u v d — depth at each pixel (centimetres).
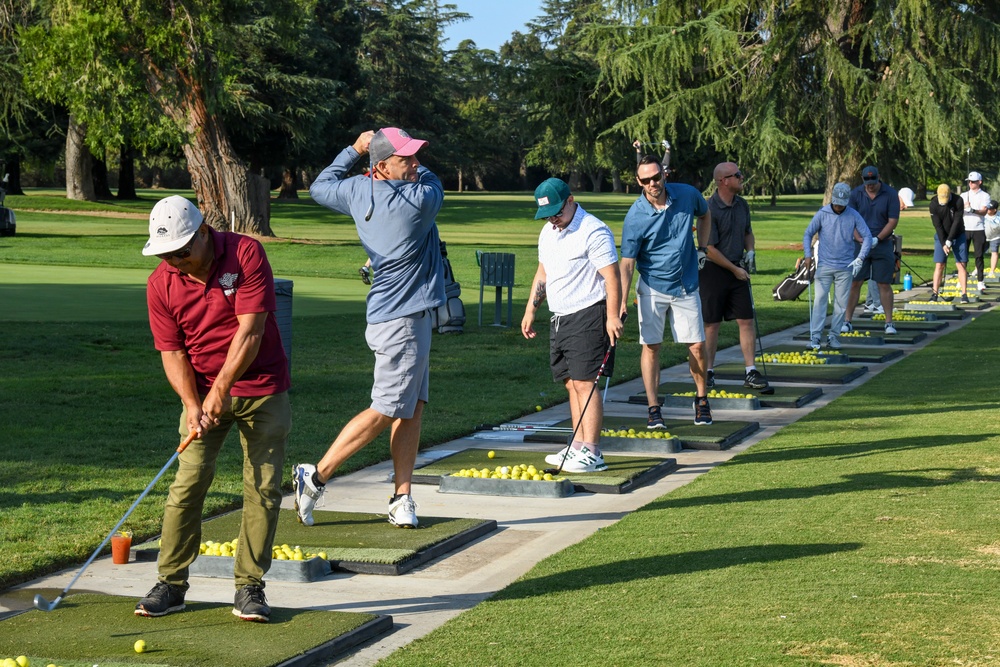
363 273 656
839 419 921
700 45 3112
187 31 3172
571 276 731
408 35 8544
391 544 551
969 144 2930
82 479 695
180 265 424
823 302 1360
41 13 3522
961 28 2938
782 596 450
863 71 2962
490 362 1295
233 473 723
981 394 1027
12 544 550
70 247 2930
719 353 1416
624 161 3856
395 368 578
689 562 507
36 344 1252
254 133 5388
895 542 528
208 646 409
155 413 924
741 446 838
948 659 377
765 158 3003
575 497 678
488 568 527
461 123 9500
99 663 392
